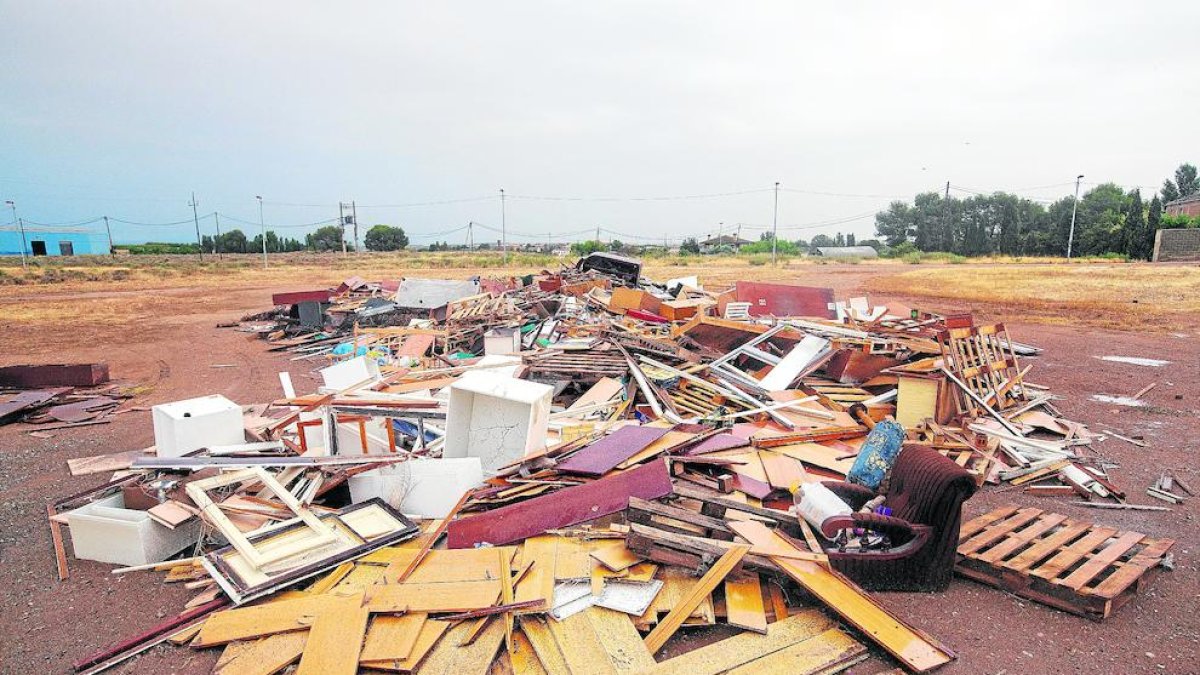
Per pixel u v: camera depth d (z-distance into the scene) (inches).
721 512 210.4
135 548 205.6
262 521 208.1
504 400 258.2
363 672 146.1
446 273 1790.1
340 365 362.6
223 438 258.8
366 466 231.3
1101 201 3100.4
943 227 3223.4
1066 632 169.5
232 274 1852.9
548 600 161.9
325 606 163.3
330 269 2084.2
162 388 488.7
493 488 219.9
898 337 422.3
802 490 202.5
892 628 159.0
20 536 235.1
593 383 383.6
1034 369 496.4
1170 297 940.0
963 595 187.2
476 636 155.0
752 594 173.9
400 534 199.5
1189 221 1979.6
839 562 183.6
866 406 335.6
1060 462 274.1
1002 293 1056.8
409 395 318.3
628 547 178.7
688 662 147.8
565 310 625.3
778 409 328.8
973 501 253.4
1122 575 180.7
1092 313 803.4
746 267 2036.2
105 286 1503.4
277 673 146.3
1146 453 307.3
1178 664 156.3
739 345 468.1
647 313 568.7
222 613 165.5
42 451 338.6
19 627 176.7
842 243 4714.6
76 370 481.1
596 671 142.9
